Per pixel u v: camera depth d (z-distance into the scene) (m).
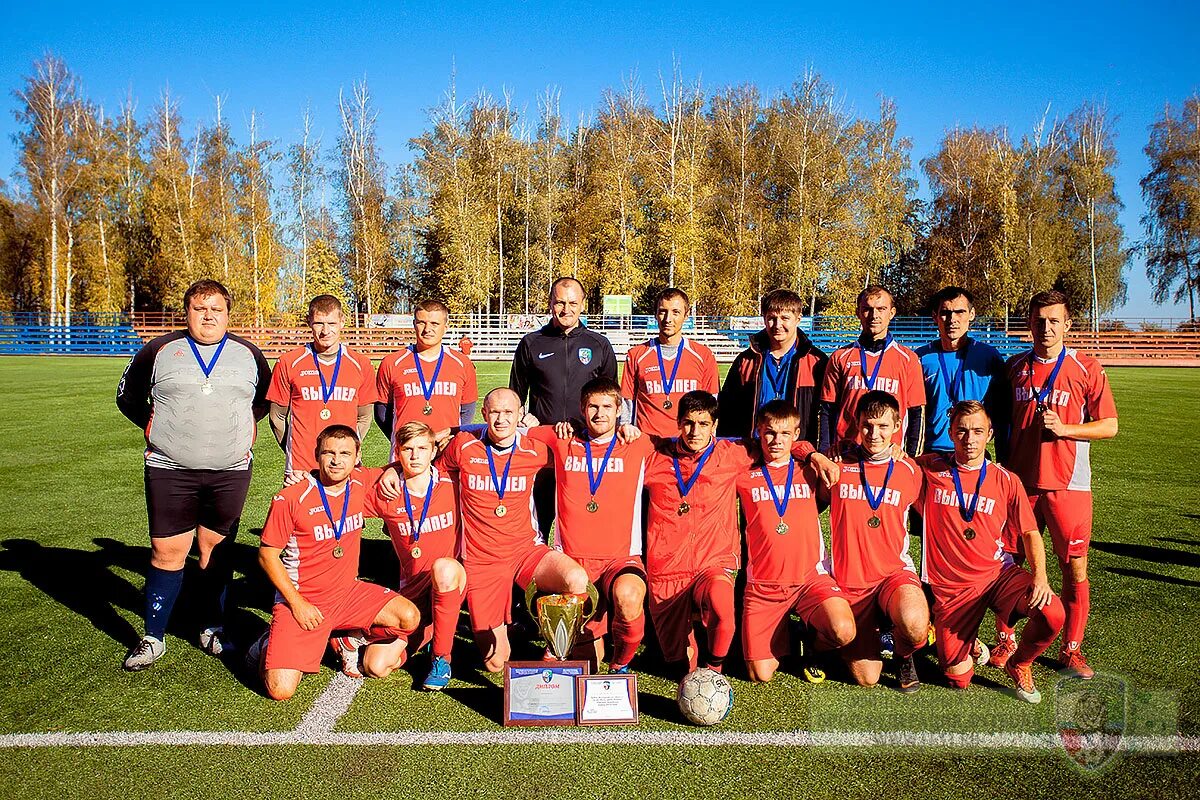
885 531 4.12
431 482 4.37
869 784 3.09
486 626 4.22
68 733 3.49
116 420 13.61
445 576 3.86
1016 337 38.91
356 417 5.55
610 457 4.38
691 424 4.14
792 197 43.84
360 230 45.50
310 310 5.39
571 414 5.59
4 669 4.18
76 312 42.97
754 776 3.15
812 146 43.41
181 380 4.26
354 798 3.00
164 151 41.69
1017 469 4.60
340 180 47.03
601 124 45.69
